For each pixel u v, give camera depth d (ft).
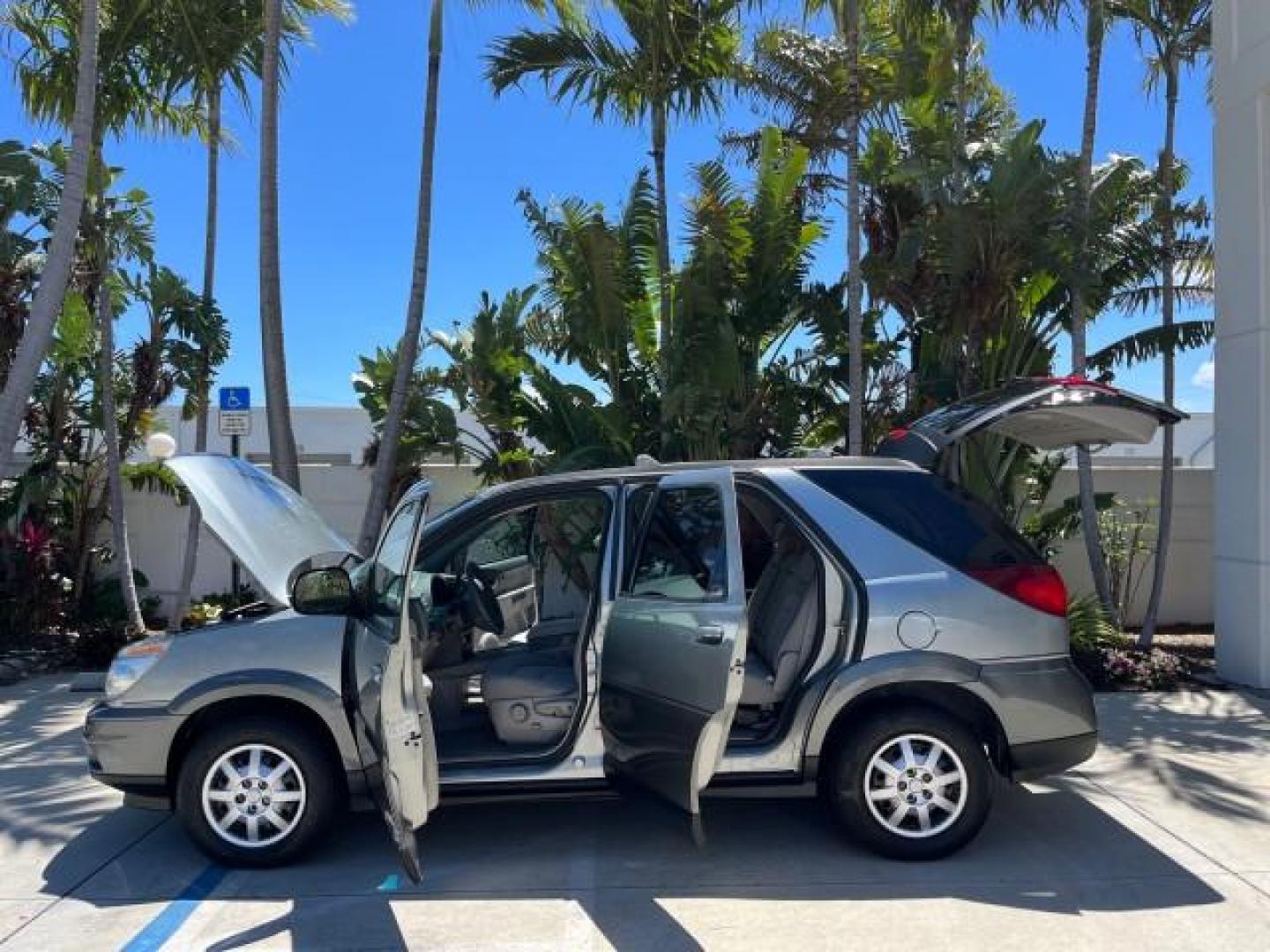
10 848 18.29
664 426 36.91
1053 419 19.54
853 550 17.04
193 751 16.90
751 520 21.34
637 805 19.89
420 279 37.52
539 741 17.47
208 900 15.89
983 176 34.47
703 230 38.78
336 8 41.14
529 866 17.07
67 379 42.24
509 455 40.32
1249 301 30.30
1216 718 26.68
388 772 14.67
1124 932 14.46
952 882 16.15
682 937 14.44
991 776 17.01
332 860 17.40
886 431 39.47
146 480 43.78
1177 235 39.14
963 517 17.70
